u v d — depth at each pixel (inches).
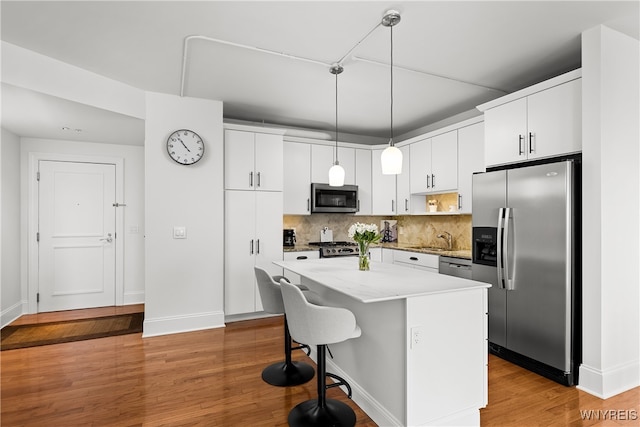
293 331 83.4
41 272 175.9
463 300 83.0
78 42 103.8
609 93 97.7
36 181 174.1
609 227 97.7
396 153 97.7
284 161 185.0
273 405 92.8
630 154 102.5
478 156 151.4
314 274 99.0
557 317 104.0
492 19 92.4
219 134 155.9
